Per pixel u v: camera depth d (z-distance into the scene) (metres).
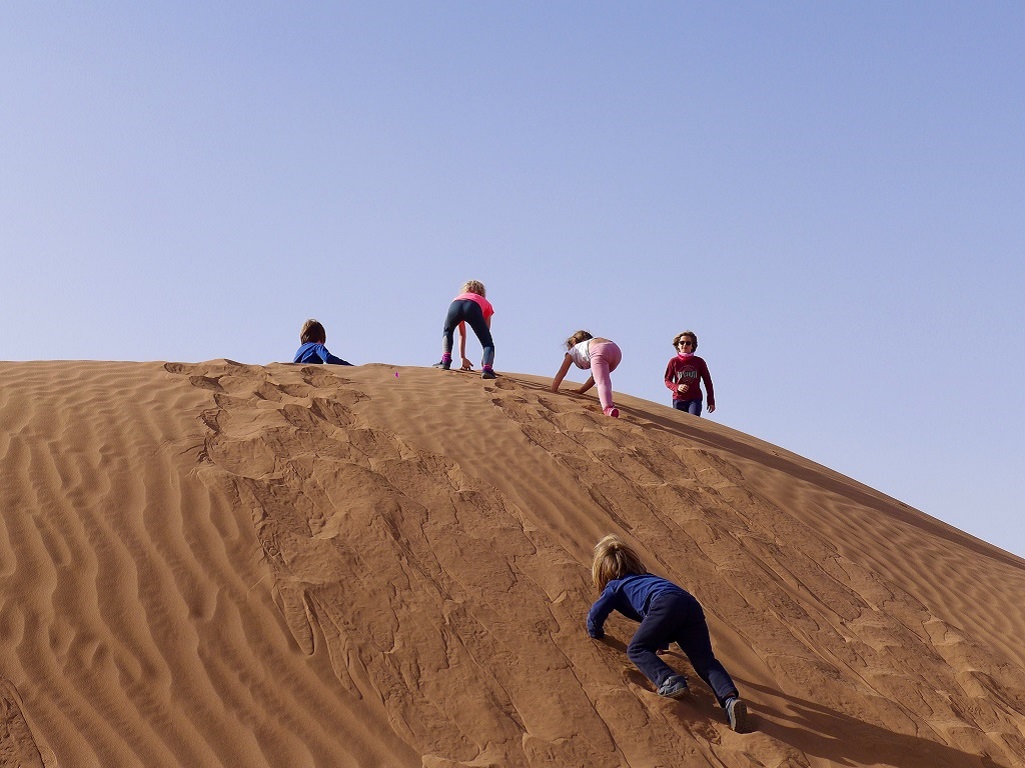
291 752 4.37
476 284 10.70
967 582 8.22
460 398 9.04
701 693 5.36
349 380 9.09
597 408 9.81
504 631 5.51
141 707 4.41
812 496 9.03
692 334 11.82
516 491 7.20
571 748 4.74
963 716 5.84
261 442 6.85
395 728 4.67
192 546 5.53
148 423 6.85
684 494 7.93
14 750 4.02
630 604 5.41
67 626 4.76
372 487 6.52
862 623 6.74
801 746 5.09
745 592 6.66
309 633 5.11
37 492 5.71
